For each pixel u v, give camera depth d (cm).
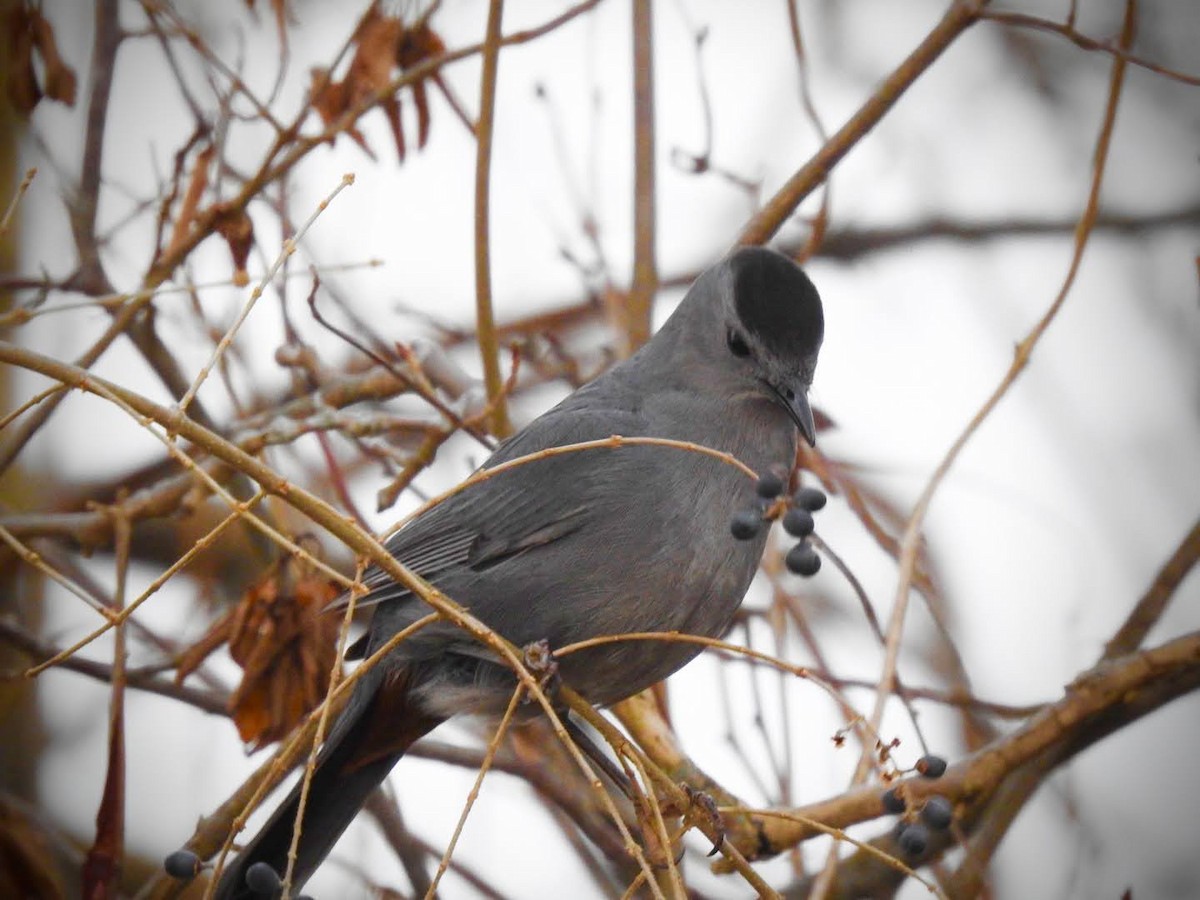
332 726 1027
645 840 865
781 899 727
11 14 1132
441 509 1044
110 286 1181
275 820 975
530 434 1047
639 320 1210
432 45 1168
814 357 1039
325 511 695
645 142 1218
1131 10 1087
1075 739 1080
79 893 1188
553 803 1196
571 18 1095
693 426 1034
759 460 1044
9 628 1132
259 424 1205
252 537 1291
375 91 1124
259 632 1045
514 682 1000
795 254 1434
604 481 1003
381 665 1013
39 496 1440
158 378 1210
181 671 1087
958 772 1007
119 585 1030
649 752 1030
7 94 1153
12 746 1350
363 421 1137
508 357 1463
